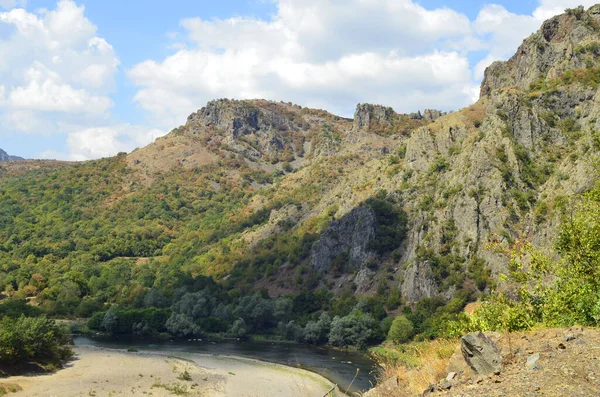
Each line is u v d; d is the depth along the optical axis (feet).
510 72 654.53
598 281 70.18
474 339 51.65
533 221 355.97
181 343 384.68
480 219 406.82
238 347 369.71
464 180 445.78
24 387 206.69
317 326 385.29
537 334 57.31
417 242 444.96
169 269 643.04
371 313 386.32
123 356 302.04
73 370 251.19
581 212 80.74
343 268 495.41
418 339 317.42
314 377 249.14
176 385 225.76
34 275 568.41
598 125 408.87
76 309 479.00
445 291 380.17
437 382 54.39
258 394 214.90
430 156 543.39
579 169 334.03
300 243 573.33
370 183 595.47
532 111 463.01
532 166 428.97
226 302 479.82
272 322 436.35
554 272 78.13
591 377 42.22
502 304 75.72
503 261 366.43
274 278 533.96
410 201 508.94
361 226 505.25
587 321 66.13
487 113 518.37
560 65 520.01
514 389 43.27
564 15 594.24
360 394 62.44
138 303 484.74
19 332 243.60
